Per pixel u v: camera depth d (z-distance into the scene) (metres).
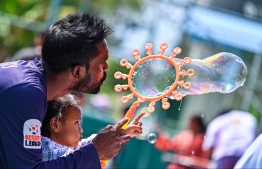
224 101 16.34
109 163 11.18
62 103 4.98
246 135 11.21
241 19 15.63
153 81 4.73
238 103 15.98
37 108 4.21
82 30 4.38
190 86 4.67
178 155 12.20
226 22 15.48
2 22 13.79
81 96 5.29
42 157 4.59
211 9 15.67
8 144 4.12
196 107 16.61
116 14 18.06
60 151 4.75
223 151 11.19
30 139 4.15
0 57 16.17
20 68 4.35
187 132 12.26
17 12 16.81
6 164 4.16
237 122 11.34
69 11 15.15
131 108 4.70
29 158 4.15
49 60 4.39
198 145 12.04
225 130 11.34
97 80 4.49
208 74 4.91
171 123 14.96
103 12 18.20
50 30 4.43
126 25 17.56
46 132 5.00
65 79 4.41
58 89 4.45
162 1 16.20
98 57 4.43
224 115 11.67
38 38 8.21
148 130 12.31
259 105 15.78
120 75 4.75
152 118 13.30
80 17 4.46
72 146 5.04
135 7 17.97
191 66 4.91
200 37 15.31
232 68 4.96
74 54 4.35
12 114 4.13
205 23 15.41
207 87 4.91
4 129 4.13
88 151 4.35
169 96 4.70
